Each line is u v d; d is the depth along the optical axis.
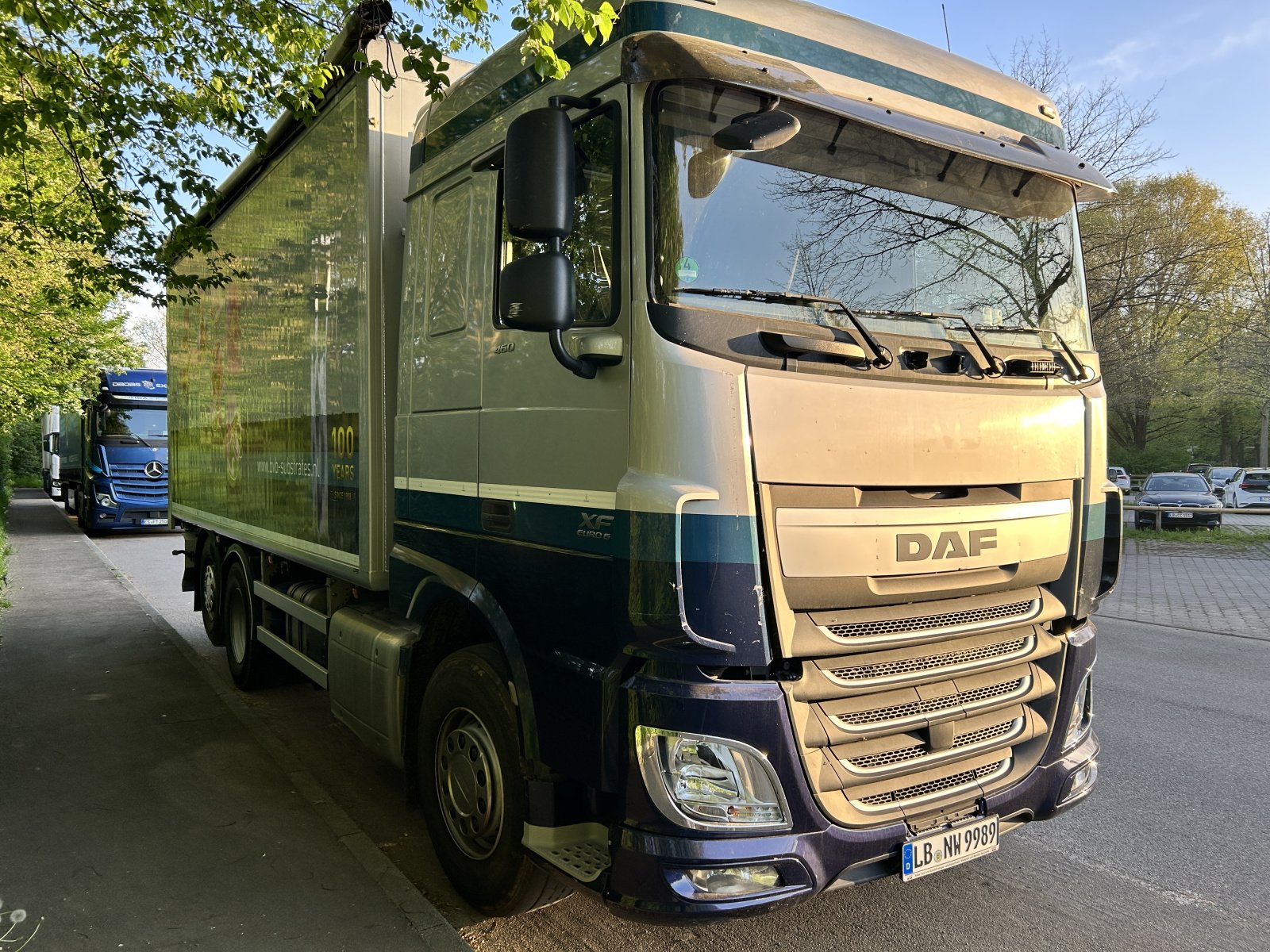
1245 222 26.16
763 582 2.45
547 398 2.92
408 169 4.21
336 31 5.08
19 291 11.44
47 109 5.16
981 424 2.94
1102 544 3.39
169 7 5.06
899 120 2.98
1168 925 3.37
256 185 5.96
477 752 3.26
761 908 2.41
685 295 2.54
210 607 7.65
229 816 4.06
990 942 3.24
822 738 2.52
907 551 2.70
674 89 2.61
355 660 4.15
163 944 2.98
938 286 3.11
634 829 2.47
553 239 2.57
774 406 2.49
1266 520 27.55
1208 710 6.25
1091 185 3.56
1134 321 18.58
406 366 3.90
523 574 3.01
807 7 2.95
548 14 2.78
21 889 3.35
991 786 2.93
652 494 2.43
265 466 5.78
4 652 7.56
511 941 3.24
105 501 19.22
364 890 3.37
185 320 8.30
